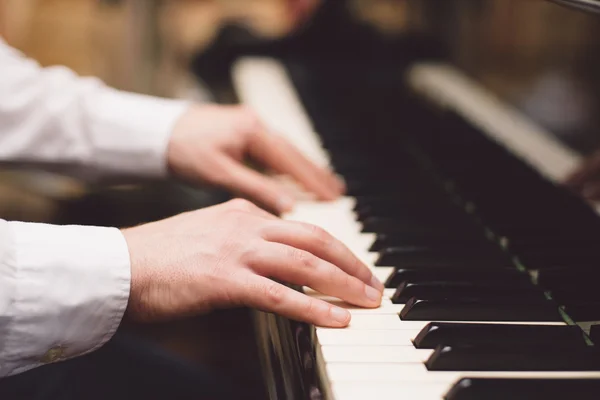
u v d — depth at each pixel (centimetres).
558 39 126
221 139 101
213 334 171
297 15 156
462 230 85
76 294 73
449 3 149
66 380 90
